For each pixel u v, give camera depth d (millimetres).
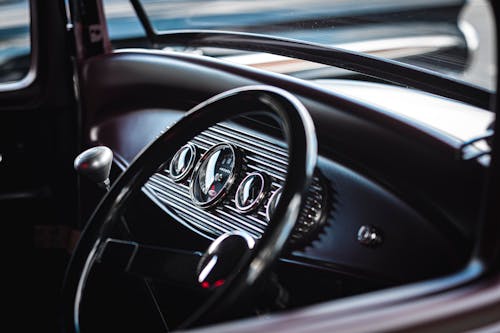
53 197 1604
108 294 1186
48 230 1598
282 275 897
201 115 824
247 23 1277
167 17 1457
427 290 588
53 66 1558
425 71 1025
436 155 840
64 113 1576
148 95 1321
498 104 632
